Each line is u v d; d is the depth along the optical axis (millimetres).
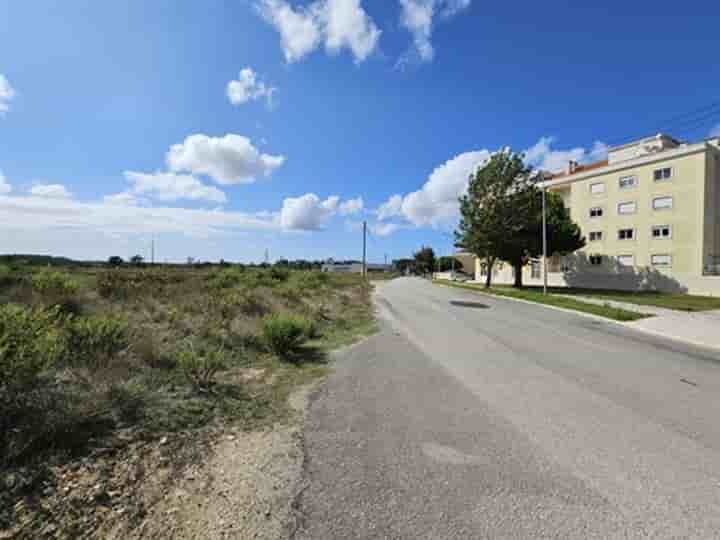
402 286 35969
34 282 9094
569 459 3055
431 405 4309
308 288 19781
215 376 5113
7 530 2002
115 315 7078
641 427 3754
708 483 2723
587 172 35344
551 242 30500
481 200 31078
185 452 2998
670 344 8547
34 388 3387
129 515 2191
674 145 34094
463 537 2082
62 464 2623
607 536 2111
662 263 29484
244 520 2199
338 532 2109
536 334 9547
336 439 3359
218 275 18906
